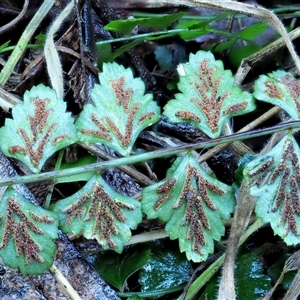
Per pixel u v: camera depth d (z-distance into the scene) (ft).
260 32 0.55
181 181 0.44
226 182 0.51
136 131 0.45
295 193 0.44
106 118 0.45
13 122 0.44
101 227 0.43
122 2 0.60
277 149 0.44
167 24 0.52
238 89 0.45
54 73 0.49
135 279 0.49
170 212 0.44
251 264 0.47
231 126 0.52
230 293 0.45
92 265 0.47
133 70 0.57
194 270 0.48
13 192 0.43
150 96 0.45
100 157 0.48
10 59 0.51
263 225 0.49
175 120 0.45
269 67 0.58
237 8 0.49
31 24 0.52
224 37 0.59
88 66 0.51
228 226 0.48
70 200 0.43
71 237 0.47
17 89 0.52
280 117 0.53
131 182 0.49
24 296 0.45
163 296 0.48
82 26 0.52
